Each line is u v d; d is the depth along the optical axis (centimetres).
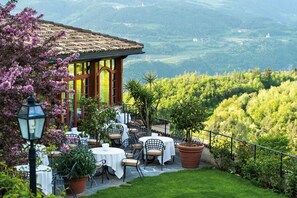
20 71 838
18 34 939
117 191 1359
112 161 1443
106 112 1670
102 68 2069
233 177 1520
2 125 838
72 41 1964
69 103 998
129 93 1980
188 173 1555
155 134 1666
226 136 1612
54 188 1248
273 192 1382
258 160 1473
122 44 2136
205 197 1325
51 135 937
